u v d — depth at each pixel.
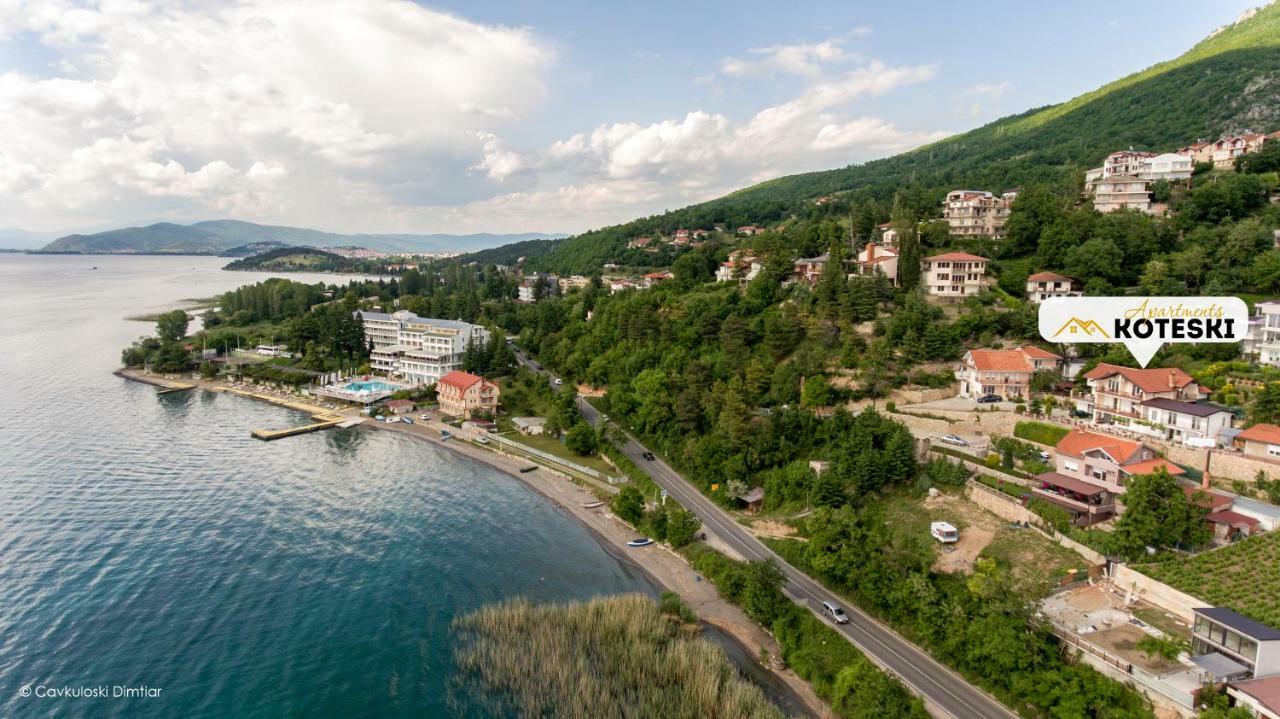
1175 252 139.88
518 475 138.75
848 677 68.12
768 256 185.00
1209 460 86.00
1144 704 58.06
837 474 102.44
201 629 80.12
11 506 112.56
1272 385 90.19
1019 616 67.75
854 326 144.00
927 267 155.12
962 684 68.38
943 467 99.88
